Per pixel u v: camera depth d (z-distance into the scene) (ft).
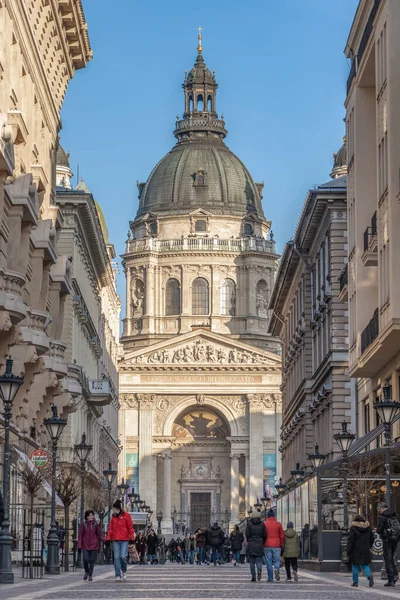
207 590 102.94
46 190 182.60
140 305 606.55
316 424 281.33
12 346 152.76
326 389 247.50
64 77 195.00
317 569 157.89
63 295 196.13
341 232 243.81
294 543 126.62
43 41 172.14
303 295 303.68
